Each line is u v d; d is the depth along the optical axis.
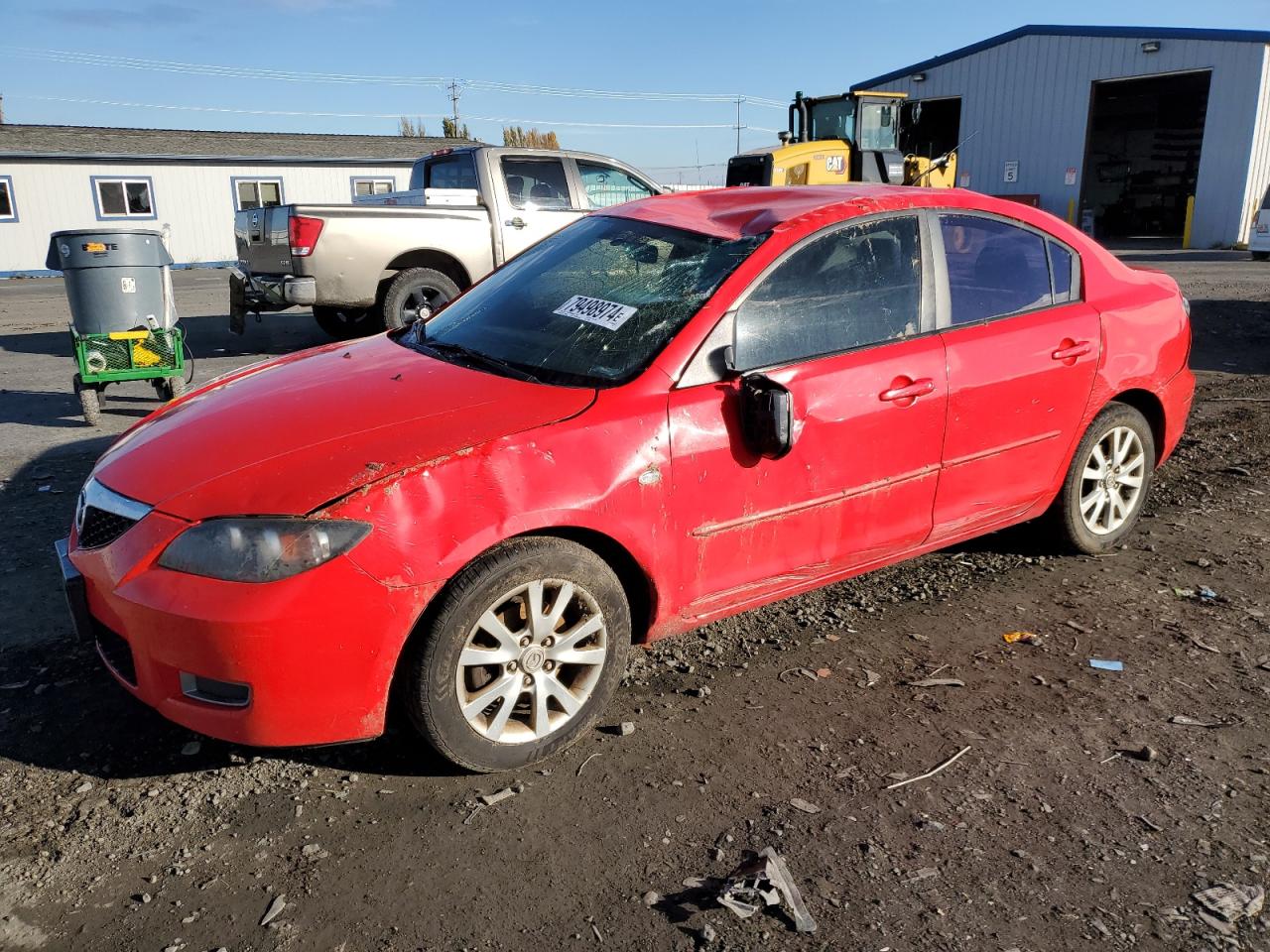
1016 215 4.05
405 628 2.60
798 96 17.80
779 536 3.31
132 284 7.00
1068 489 4.30
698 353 3.10
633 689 3.37
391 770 2.90
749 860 2.51
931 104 34.75
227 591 2.47
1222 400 7.64
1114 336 4.21
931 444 3.62
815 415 3.28
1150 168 35.00
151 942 2.22
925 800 2.77
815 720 3.18
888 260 3.59
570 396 2.97
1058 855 2.55
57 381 9.05
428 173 10.58
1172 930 2.29
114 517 2.75
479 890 2.40
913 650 3.68
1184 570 4.42
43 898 2.35
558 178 10.12
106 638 2.82
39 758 2.91
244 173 30.17
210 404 3.22
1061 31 30.02
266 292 9.19
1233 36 26.33
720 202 3.93
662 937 2.26
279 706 2.53
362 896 2.37
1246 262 21.36
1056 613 3.99
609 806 2.73
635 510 2.93
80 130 30.69
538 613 2.81
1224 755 3.01
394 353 3.57
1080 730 3.14
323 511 2.52
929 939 2.25
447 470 2.65
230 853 2.52
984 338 3.75
